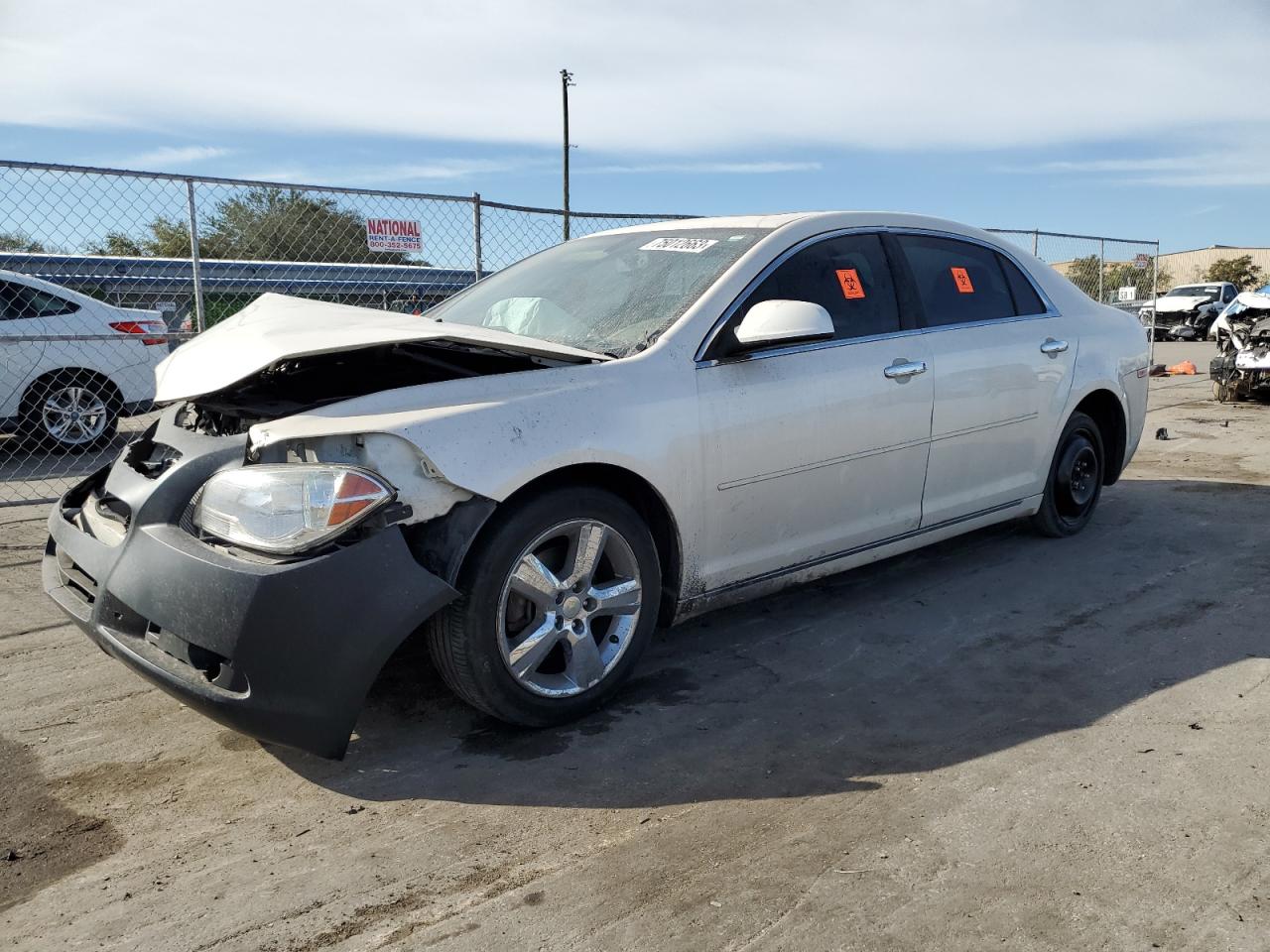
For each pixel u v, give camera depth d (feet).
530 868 7.87
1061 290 16.61
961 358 13.99
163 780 9.43
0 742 10.20
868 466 12.82
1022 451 15.34
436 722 10.53
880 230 13.82
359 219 22.63
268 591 8.35
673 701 10.98
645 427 10.46
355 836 8.41
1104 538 17.29
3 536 18.84
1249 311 36.68
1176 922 7.02
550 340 11.92
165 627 8.75
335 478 8.61
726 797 8.91
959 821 8.41
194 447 9.66
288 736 8.63
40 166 18.49
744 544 11.70
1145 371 17.97
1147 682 11.25
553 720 10.19
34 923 7.30
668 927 7.08
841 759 9.61
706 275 12.05
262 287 23.00
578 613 10.18
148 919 7.31
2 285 27.63
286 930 7.15
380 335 9.80
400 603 8.77
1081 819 8.39
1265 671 11.44
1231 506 19.79
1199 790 8.82
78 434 28.96
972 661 11.98
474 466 9.12
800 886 7.54
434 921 7.22
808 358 12.14
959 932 6.95
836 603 14.14
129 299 23.59
